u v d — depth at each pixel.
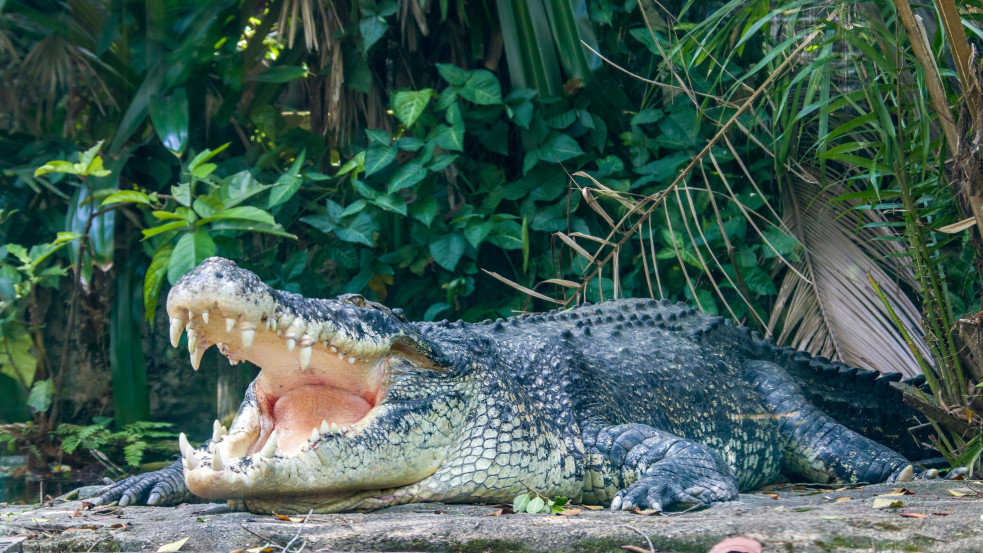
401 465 3.21
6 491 4.86
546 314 4.88
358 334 3.05
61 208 6.50
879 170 4.05
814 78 4.14
